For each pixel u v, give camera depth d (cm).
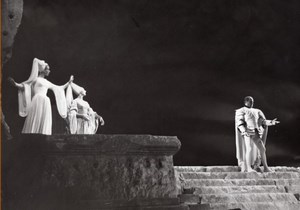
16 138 713
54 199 690
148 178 740
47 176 693
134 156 740
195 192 1027
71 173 702
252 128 1286
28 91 1116
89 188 705
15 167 705
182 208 747
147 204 730
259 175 1235
